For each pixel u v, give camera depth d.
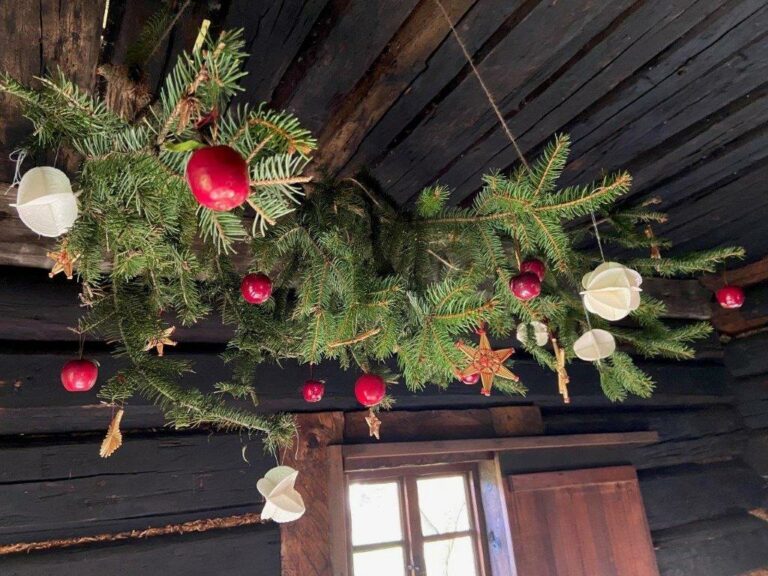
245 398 1.85
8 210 1.55
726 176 2.14
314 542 1.82
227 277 1.20
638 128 1.77
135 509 1.62
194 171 0.56
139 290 1.06
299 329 1.18
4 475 1.50
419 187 1.90
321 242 1.12
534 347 1.45
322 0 1.18
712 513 2.85
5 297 1.60
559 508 2.30
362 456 1.98
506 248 1.56
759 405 3.12
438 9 1.26
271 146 0.73
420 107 1.54
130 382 0.95
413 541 2.20
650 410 2.96
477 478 2.39
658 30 1.40
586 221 2.26
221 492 1.75
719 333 3.37
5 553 1.47
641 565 2.37
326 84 1.40
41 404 1.55
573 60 1.46
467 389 2.34
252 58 1.28
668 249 2.78
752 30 1.43
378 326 1.13
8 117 1.25
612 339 1.25
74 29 1.08
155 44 1.02
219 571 1.66
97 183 0.82
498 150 1.77
